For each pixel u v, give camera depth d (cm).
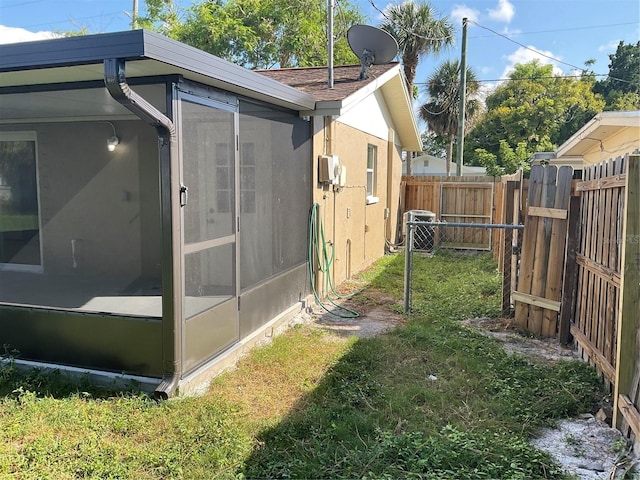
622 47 3131
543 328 502
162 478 254
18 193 625
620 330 293
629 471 253
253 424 307
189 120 356
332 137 686
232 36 1980
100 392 352
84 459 266
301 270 599
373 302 649
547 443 290
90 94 421
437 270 856
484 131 2934
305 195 607
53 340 386
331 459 267
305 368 407
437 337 477
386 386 369
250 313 465
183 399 339
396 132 1135
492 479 245
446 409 329
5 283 550
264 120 487
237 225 431
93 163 621
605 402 336
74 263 634
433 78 2227
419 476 245
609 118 669
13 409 321
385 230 1071
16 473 253
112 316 367
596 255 396
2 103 483
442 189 1167
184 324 359
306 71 870
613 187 353
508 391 355
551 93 2855
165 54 293
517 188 549
